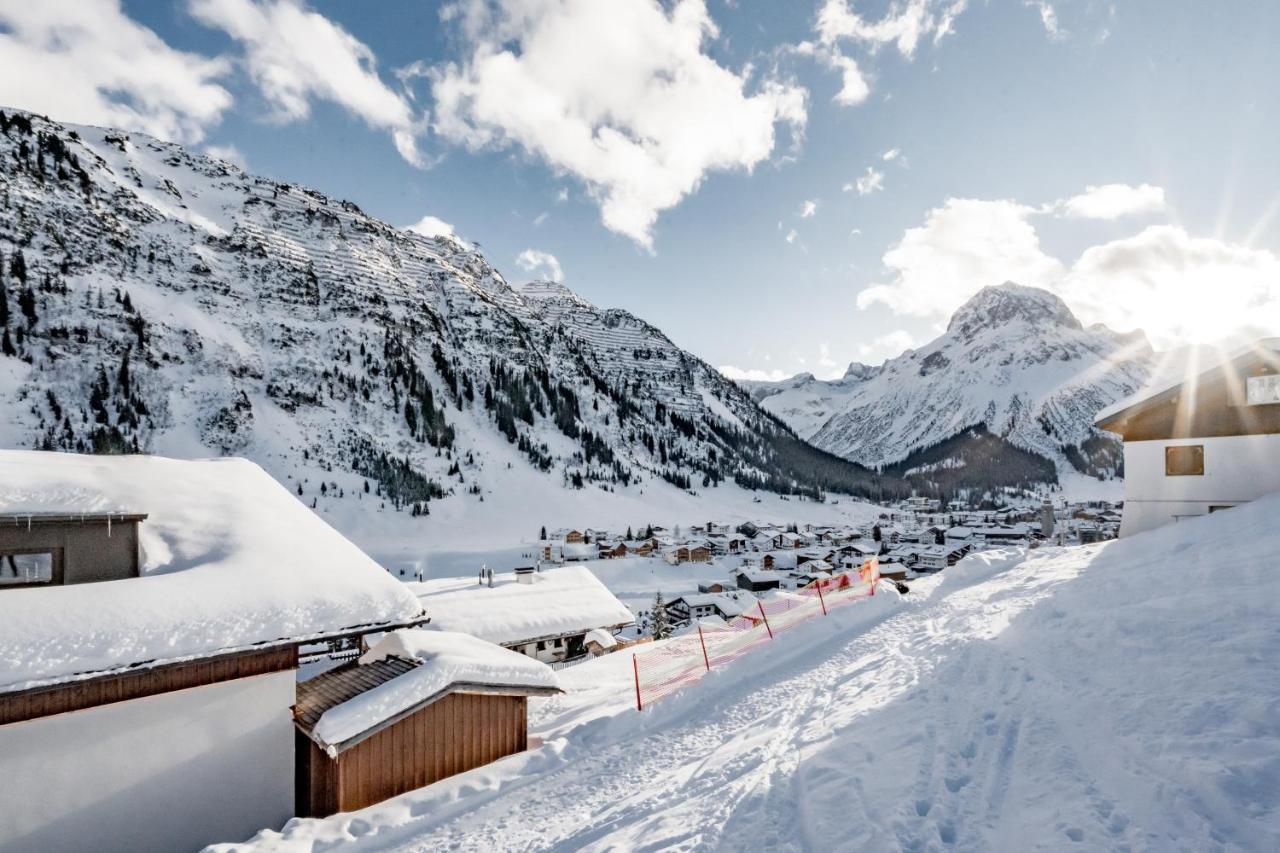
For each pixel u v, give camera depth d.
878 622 18.48
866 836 6.20
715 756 10.63
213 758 12.38
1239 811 5.28
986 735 8.30
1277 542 14.22
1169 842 5.14
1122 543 21.55
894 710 10.04
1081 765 6.89
